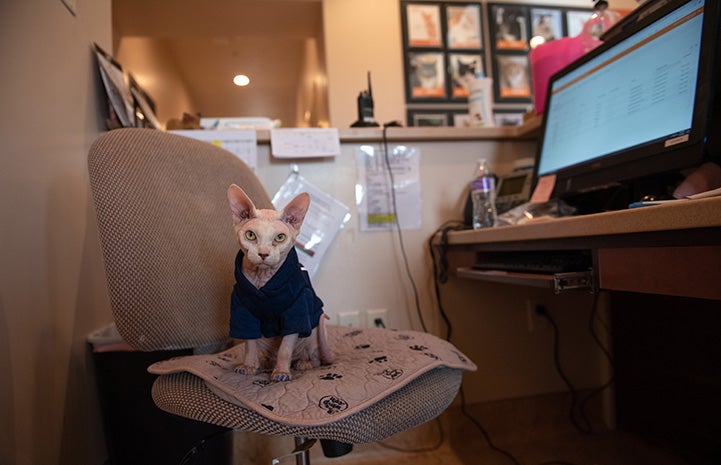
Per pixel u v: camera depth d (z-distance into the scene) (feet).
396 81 7.71
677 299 3.78
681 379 3.77
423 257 4.42
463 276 3.55
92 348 3.12
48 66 2.71
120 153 2.34
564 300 4.59
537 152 3.84
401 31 7.77
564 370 4.58
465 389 4.37
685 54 2.50
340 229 4.28
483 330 4.43
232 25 8.41
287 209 2.09
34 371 2.37
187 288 2.38
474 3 8.00
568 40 4.17
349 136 4.23
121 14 7.72
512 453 4.10
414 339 2.62
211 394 1.84
